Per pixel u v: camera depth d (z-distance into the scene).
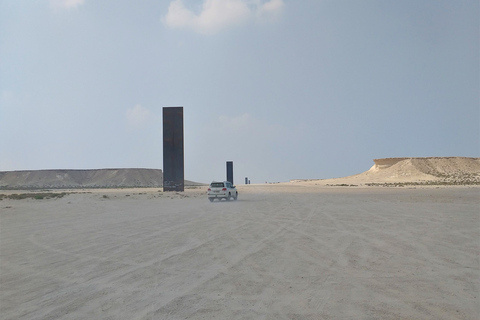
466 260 9.06
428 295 6.54
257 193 55.59
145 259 9.79
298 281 7.51
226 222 17.56
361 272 8.10
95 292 7.04
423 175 129.62
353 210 22.12
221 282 7.54
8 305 6.40
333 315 5.67
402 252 10.03
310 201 31.91
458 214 18.94
